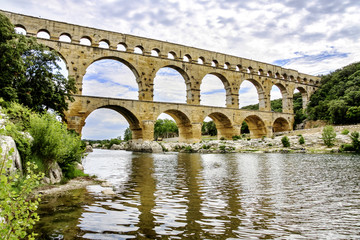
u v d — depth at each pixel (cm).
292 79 9088
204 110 6750
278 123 8919
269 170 2634
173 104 6272
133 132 6356
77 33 5338
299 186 1788
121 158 4244
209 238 860
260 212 1164
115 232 908
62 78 3650
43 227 948
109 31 5691
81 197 1428
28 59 3192
